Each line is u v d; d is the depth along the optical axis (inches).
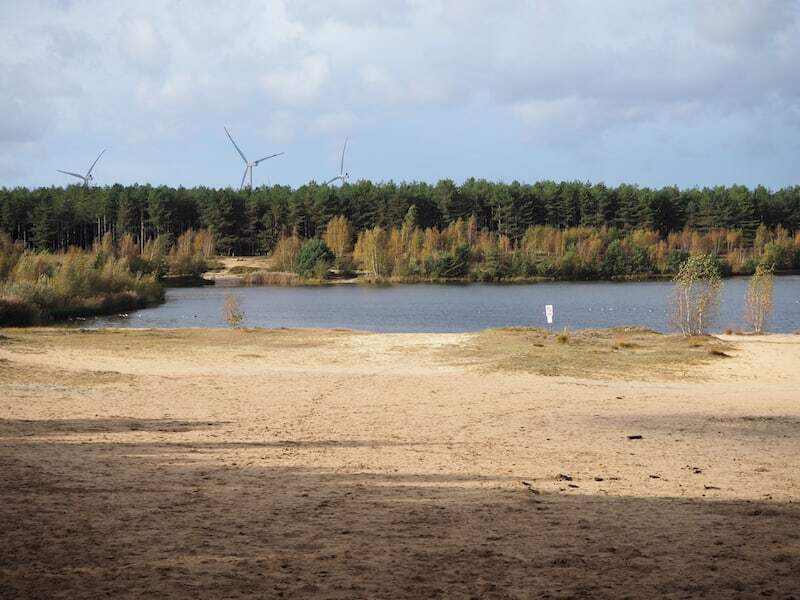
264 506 405.7
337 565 304.2
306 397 973.2
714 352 1517.0
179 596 266.2
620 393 1074.1
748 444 652.7
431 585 281.3
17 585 274.8
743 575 295.1
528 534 353.7
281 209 7391.7
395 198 7504.9
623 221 7381.9
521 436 685.3
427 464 535.5
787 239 6619.1
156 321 2903.5
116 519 373.1
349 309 3472.0
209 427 720.3
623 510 403.5
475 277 5782.5
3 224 6658.5
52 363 1312.7
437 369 1380.4
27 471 487.8
